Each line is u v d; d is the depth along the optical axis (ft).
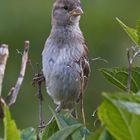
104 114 12.86
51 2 64.18
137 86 17.06
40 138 16.74
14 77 60.95
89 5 67.15
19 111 57.31
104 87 58.23
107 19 66.13
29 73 58.23
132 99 12.50
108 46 64.64
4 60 13.39
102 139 13.79
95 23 66.08
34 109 57.52
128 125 12.98
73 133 15.11
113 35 65.36
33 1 63.52
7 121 13.79
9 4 63.41
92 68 59.11
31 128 15.74
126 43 64.69
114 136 13.30
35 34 62.80
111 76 17.01
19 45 62.69
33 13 63.36
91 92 58.44
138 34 16.65
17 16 63.31
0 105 13.97
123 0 68.03
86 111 57.88
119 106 12.45
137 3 67.21
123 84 17.07
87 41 65.16
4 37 62.75
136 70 16.90
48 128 16.75
